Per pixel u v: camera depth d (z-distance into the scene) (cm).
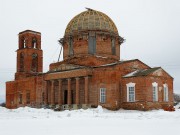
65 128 1958
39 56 7062
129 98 4794
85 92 4966
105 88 4891
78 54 5872
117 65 4938
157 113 3644
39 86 6075
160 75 4959
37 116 3441
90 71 5031
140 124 2227
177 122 2403
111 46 5972
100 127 2012
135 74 4844
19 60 7025
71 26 6075
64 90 5612
